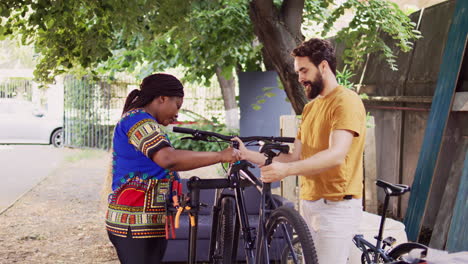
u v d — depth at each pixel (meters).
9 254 6.60
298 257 3.29
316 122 3.43
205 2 7.09
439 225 6.37
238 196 3.97
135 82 18.73
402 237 5.10
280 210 3.39
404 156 8.02
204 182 3.59
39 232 7.74
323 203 3.41
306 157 3.57
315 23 10.39
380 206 8.56
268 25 7.19
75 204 9.78
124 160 3.19
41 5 6.15
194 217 3.58
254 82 10.55
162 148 3.03
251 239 3.92
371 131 7.48
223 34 8.39
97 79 7.68
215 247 4.43
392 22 7.80
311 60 3.38
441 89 6.43
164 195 3.22
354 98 3.30
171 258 5.88
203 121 17.56
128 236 3.19
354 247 4.84
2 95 25.14
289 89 7.30
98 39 6.65
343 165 3.34
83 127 19.20
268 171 3.15
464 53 6.31
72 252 6.74
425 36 7.68
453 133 6.56
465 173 5.73
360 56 8.85
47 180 12.45
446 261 2.32
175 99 3.26
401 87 8.08
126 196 3.20
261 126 10.56
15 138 19.45
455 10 6.44
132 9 6.45
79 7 6.64
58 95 22.06
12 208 9.39
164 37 9.02
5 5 6.13
